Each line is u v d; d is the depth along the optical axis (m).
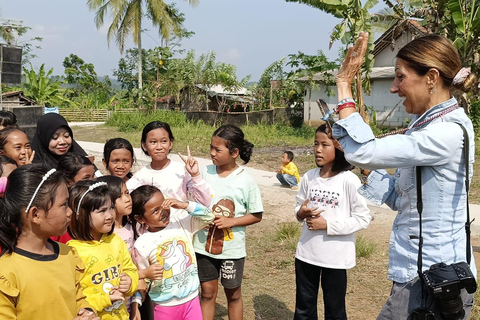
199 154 14.76
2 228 2.08
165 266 3.14
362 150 2.02
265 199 8.78
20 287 2.07
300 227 6.88
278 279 5.09
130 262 2.88
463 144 2.05
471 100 16.72
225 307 4.47
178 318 3.21
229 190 3.62
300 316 3.57
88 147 16.66
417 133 2.04
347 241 3.42
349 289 4.81
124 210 3.03
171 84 30.11
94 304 2.63
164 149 3.71
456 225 2.09
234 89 30.30
